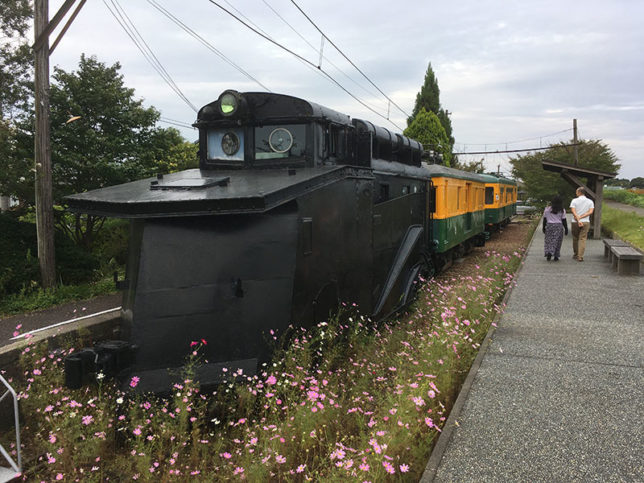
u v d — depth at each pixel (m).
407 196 7.87
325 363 4.66
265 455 3.33
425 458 3.35
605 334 5.57
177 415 3.73
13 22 10.59
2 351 4.68
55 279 8.94
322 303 4.96
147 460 3.40
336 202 5.22
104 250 11.58
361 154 6.59
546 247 10.98
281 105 5.74
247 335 4.24
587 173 15.58
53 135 10.04
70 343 5.49
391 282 6.82
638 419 3.59
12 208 10.63
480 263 13.44
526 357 4.93
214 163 6.12
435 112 43.53
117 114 10.85
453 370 4.52
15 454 3.92
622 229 15.16
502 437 3.40
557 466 3.04
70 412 3.96
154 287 4.13
